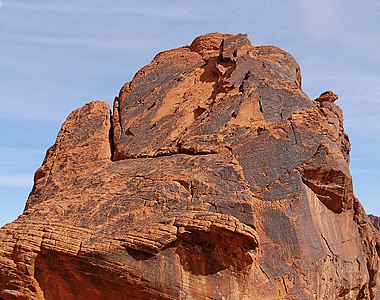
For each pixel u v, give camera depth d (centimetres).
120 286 1923
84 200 2186
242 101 2494
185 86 2841
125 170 2386
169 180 2177
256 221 2138
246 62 2714
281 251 2123
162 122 2642
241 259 1969
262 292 2033
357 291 2534
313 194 2320
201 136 2423
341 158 2342
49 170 2636
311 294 2097
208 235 1945
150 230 1931
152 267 1912
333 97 2922
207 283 1948
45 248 1964
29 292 1978
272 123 2377
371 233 2786
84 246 1923
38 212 2167
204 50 3177
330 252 2275
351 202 2494
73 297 1973
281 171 2239
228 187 2134
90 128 2780
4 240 2050
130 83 3030
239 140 2339
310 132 2338
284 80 2603
